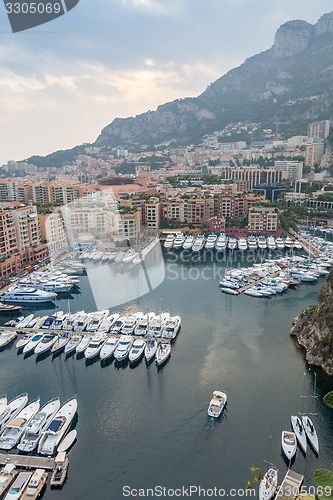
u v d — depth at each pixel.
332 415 72.69
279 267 158.62
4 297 128.38
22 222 164.00
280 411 73.69
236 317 114.62
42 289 129.25
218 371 86.81
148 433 68.62
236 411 73.81
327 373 84.81
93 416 72.88
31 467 61.00
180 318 112.38
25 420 69.81
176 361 91.00
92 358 92.19
